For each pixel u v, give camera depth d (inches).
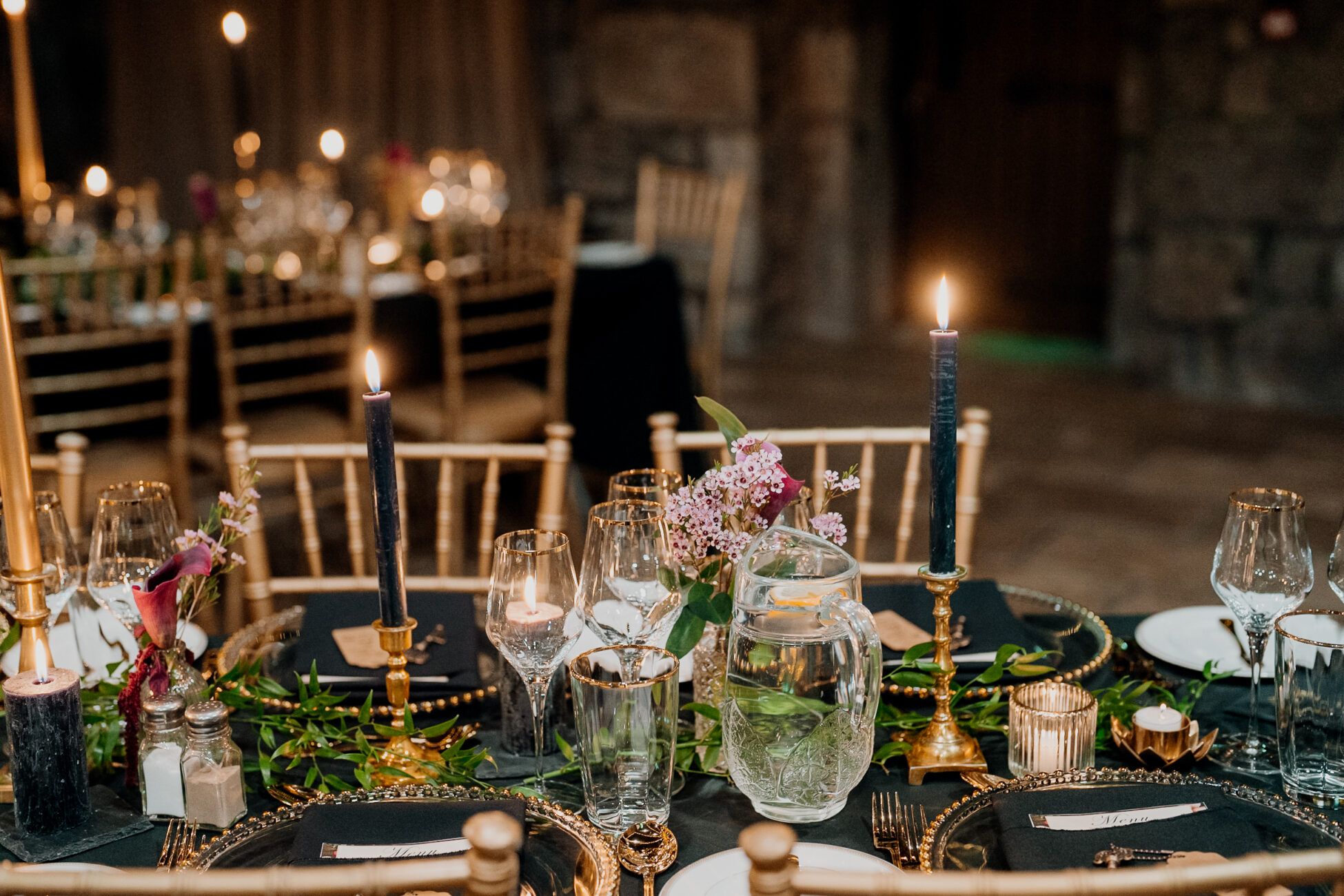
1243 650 48.6
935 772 41.3
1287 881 24.6
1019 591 55.8
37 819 37.8
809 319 244.1
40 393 101.0
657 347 143.8
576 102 232.1
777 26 223.3
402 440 123.7
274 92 214.5
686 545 40.2
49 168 206.7
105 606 43.8
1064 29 223.6
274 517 138.6
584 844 35.5
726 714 38.0
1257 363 195.0
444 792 38.4
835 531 39.2
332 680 45.6
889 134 239.9
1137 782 38.1
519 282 127.0
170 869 35.7
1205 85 191.2
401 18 217.5
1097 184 227.8
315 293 114.3
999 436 181.5
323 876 25.2
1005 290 242.2
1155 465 166.1
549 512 65.9
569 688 43.4
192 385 111.0
